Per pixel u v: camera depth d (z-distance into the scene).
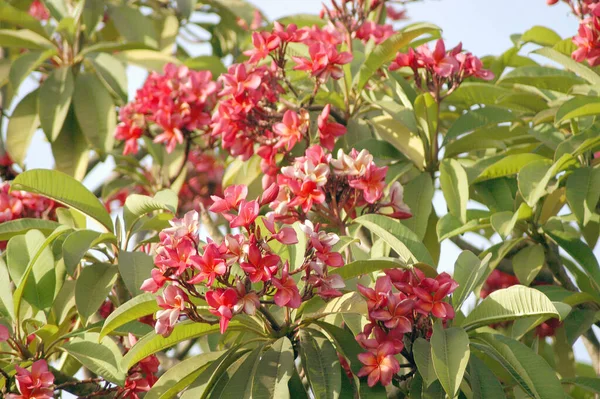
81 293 3.95
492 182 4.27
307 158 3.72
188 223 3.38
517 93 4.45
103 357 3.83
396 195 3.87
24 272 3.86
